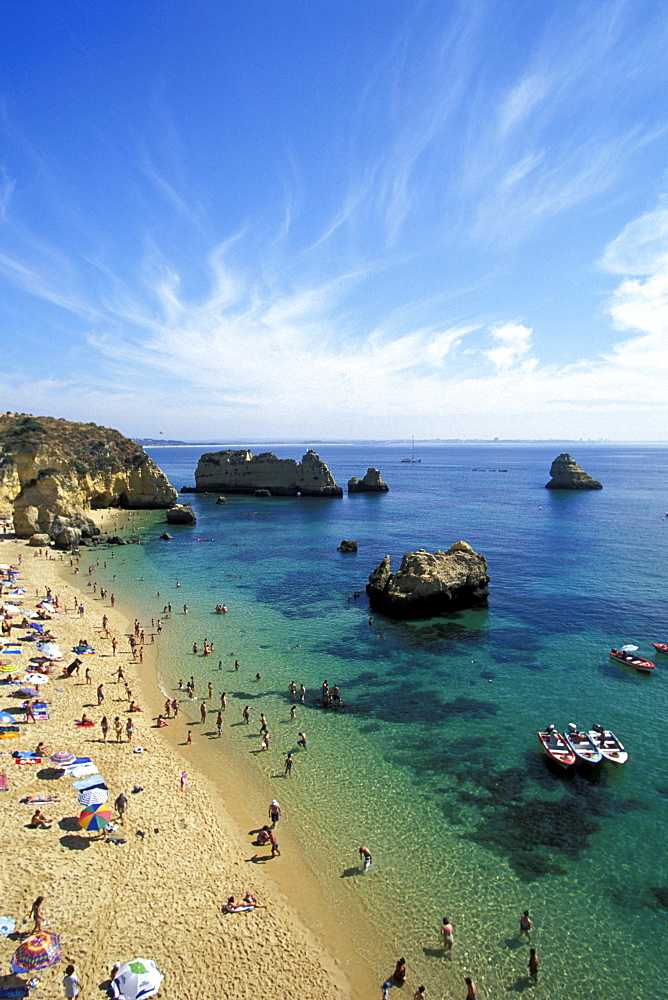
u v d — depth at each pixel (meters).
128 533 109.12
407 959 20.17
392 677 43.69
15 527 95.00
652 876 24.00
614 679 43.00
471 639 51.22
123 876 22.81
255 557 86.94
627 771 31.41
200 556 87.94
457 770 31.70
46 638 48.62
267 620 57.00
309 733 35.69
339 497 169.75
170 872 23.42
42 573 74.69
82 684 41.06
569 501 156.75
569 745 33.06
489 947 20.70
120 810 26.19
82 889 21.78
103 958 18.95
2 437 119.62
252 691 41.53
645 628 53.66
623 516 125.75
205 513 136.75
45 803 26.55
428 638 51.56
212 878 23.41
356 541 97.31
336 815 28.00
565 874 24.14
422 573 57.41
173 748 33.66
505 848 25.72
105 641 50.72
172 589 68.81
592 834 26.55
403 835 26.58
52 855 23.36
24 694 36.88
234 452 181.62
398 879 23.89
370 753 33.47
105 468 131.75
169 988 18.20
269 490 175.75
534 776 31.08
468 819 27.66
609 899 22.84
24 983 17.31
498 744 34.28
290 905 22.38
